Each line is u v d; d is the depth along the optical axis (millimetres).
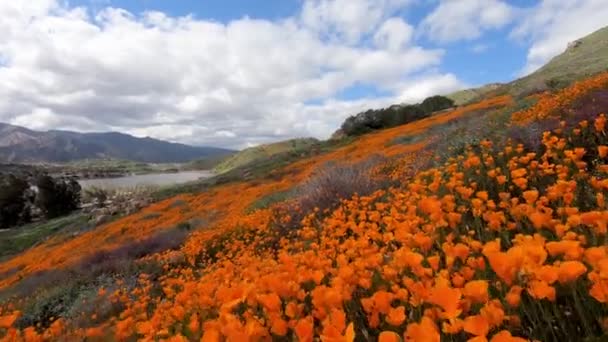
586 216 1986
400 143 23203
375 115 62219
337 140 53938
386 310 1798
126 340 3939
